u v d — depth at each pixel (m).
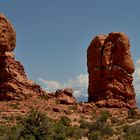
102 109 66.25
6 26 66.94
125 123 57.97
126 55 70.19
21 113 58.88
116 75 69.62
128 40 71.19
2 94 65.25
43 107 62.06
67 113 61.38
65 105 64.81
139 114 65.50
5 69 66.19
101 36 71.81
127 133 48.25
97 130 49.56
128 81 69.88
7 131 44.78
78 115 61.62
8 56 67.12
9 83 65.81
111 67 69.75
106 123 57.50
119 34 70.31
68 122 54.88
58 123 50.91
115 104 67.75
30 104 62.94
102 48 71.00
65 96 67.19
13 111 59.28
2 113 58.41
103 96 69.19
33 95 66.50
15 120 54.78
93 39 72.25
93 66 71.44
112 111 65.69
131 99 69.56
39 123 43.56
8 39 67.12
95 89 70.94
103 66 70.38
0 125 49.56
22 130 42.94
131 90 69.94
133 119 61.44
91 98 71.25
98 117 59.53
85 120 59.00
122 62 69.81
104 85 69.62
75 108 64.06
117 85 69.12
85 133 49.38
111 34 70.75
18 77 67.19
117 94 68.94
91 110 64.94
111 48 70.31
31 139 41.41
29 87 67.25
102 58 70.25
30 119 43.53
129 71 70.31
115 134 49.25
